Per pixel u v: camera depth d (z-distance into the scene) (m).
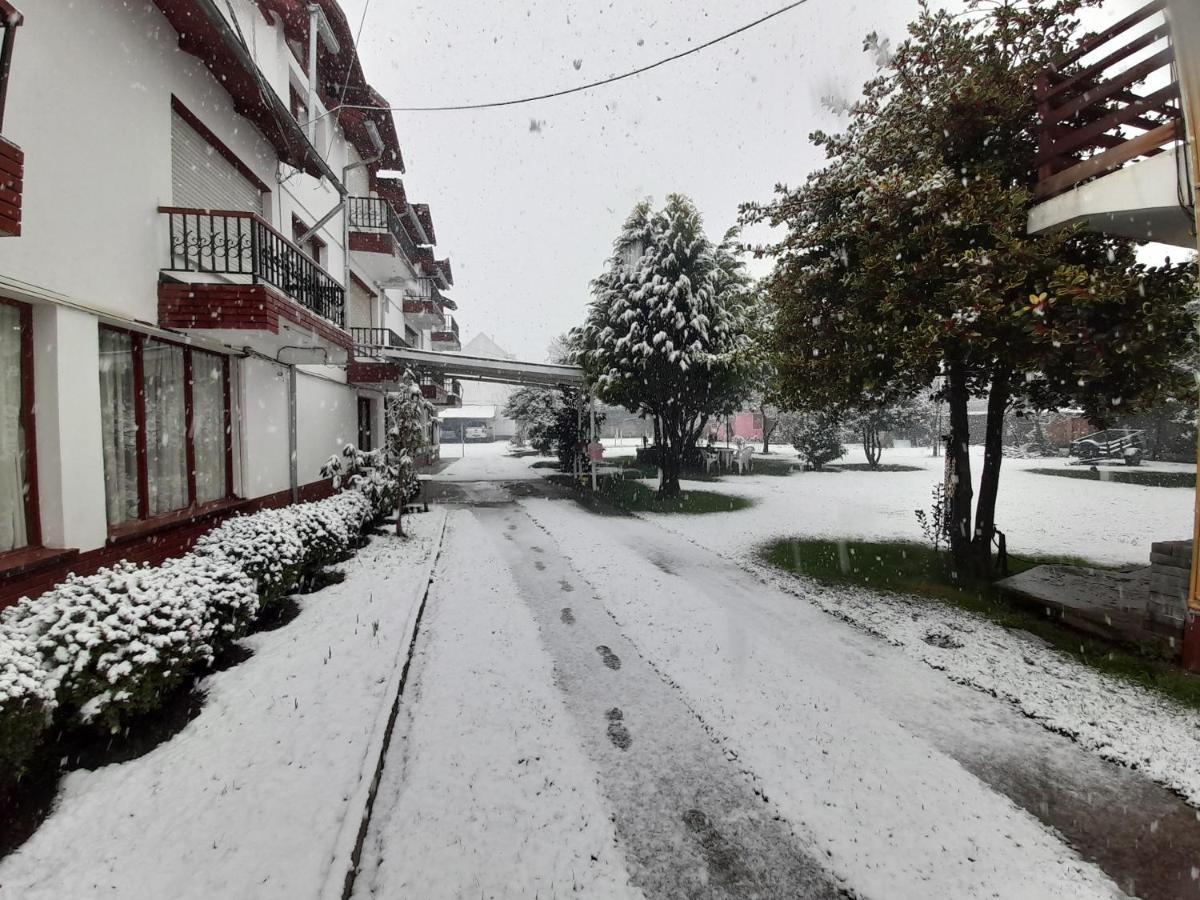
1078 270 4.37
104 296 4.73
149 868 2.37
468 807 2.86
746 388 14.69
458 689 4.09
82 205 4.48
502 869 2.48
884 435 31.16
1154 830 2.73
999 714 3.77
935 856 2.56
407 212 19.83
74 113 4.40
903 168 5.68
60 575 4.17
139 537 5.12
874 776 3.12
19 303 4.14
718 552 8.33
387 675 4.14
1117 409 5.45
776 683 4.20
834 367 6.34
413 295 22.16
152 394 5.67
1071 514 10.72
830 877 2.47
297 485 8.79
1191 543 4.50
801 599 6.13
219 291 5.59
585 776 3.12
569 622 5.47
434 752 3.32
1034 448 24.95
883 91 6.15
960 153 5.59
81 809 2.71
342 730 3.42
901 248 5.26
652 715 3.77
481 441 56.53
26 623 3.21
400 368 11.90
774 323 7.35
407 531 9.76
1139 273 4.61
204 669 4.19
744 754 3.32
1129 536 8.94
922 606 5.80
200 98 6.40
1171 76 4.23
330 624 5.18
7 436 4.04
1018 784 3.06
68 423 4.30
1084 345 4.55
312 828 2.62
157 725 3.47
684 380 12.73
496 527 10.49
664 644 4.92
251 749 3.22
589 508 12.75
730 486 16.11
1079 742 3.43
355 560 7.64
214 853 2.46
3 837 2.53
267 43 9.12
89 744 3.23
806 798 2.94
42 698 2.74
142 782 2.92
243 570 4.97
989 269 4.69
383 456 9.55
